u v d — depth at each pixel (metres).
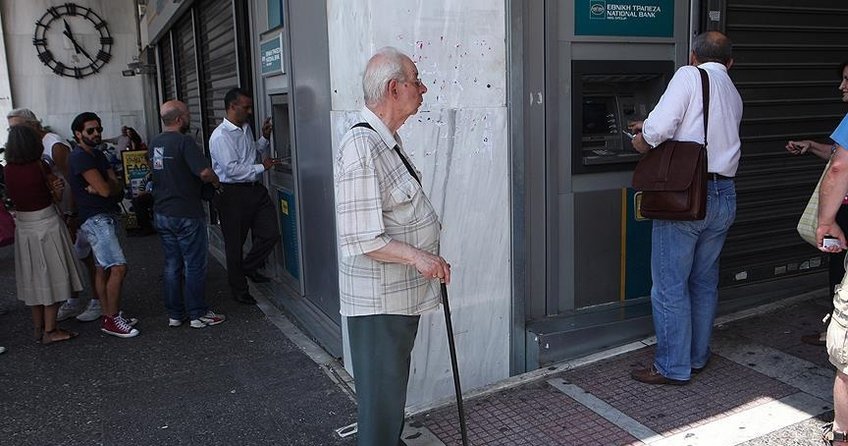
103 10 13.81
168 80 11.42
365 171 2.12
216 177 4.57
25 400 3.58
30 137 4.23
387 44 2.93
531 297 3.63
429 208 2.34
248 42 5.59
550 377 3.38
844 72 3.46
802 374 3.31
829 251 2.53
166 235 4.59
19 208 4.30
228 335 4.49
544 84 3.44
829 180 2.44
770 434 2.79
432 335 3.20
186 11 8.10
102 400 3.54
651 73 3.76
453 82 3.08
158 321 4.86
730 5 3.89
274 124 5.16
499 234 3.31
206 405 3.42
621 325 3.66
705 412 2.98
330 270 4.01
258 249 5.18
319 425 3.16
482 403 3.17
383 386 2.35
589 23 3.51
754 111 4.11
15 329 4.81
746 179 4.16
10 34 13.19
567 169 3.62
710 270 3.24
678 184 2.89
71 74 13.77
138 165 8.59
